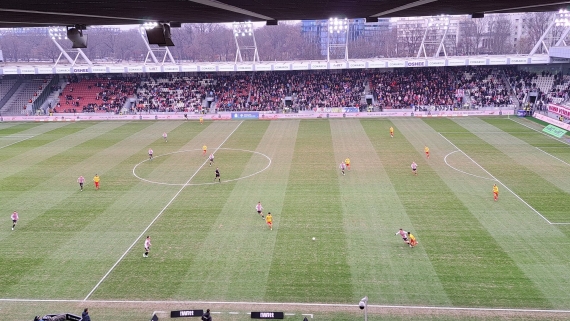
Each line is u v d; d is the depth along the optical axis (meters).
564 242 32.03
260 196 43.28
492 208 38.75
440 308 24.89
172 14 23.22
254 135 72.88
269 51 171.12
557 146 60.03
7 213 39.97
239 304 25.80
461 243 32.41
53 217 38.94
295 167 53.06
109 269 30.05
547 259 29.73
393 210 38.91
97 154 61.34
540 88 90.38
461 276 28.02
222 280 28.34
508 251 30.98
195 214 39.16
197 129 79.19
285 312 24.92
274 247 32.62
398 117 86.94
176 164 55.50
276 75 103.19
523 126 74.44
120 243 33.78
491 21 162.12
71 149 64.56
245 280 28.30
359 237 33.84
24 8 18.27
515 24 167.00
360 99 95.00
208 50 165.88
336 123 82.25
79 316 24.59
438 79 97.88
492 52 154.38
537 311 24.34
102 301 26.41
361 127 77.56
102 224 37.34
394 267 29.36
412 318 24.11
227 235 34.78
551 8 23.86
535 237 32.97
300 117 89.25
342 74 101.94
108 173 51.91
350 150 60.97
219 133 75.19
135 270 29.84
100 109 95.62
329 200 41.72
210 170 52.56
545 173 48.12
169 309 25.48
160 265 30.42
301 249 32.19
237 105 94.62
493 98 90.56
